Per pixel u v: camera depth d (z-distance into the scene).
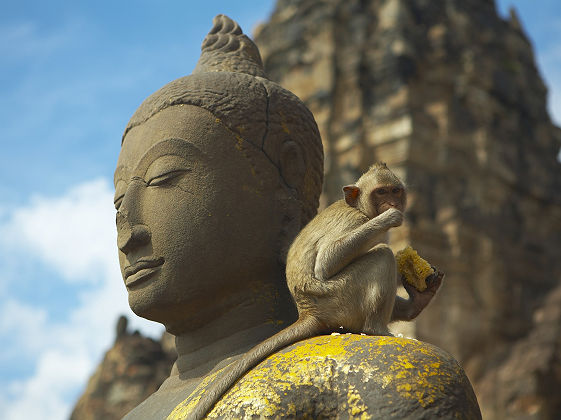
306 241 5.51
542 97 46.56
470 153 41.16
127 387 27.97
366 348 4.82
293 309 6.12
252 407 4.68
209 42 7.04
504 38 45.81
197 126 6.07
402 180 5.74
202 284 5.83
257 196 6.05
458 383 4.75
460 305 37.66
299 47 43.00
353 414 4.57
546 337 37.47
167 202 5.91
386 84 40.88
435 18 43.69
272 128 6.28
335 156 39.88
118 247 6.08
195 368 5.97
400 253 5.90
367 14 42.88
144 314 5.98
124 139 6.43
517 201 42.19
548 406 35.22
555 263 42.41
